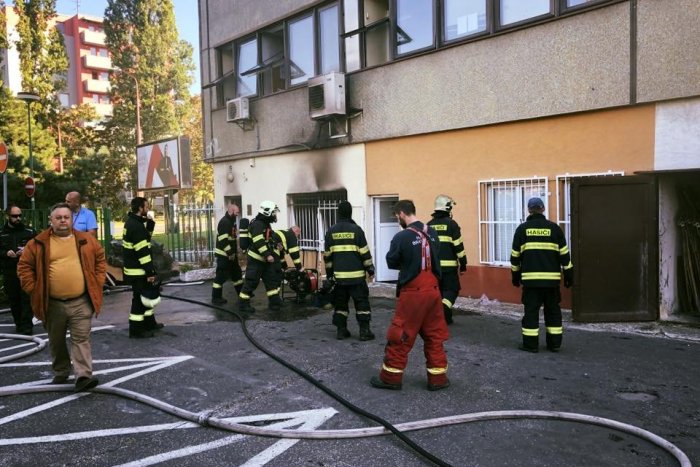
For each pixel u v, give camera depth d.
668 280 7.57
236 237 9.91
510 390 5.04
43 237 5.15
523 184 8.70
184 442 4.13
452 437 4.09
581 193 7.40
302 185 12.75
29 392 5.26
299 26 12.78
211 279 13.20
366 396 4.98
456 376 5.47
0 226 11.30
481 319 7.99
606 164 7.72
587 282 7.44
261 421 4.47
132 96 40.72
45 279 5.11
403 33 10.30
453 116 9.48
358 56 11.15
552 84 8.16
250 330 7.68
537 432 4.15
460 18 9.38
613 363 5.78
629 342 6.57
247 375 5.68
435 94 9.73
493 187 9.12
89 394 5.23
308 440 4.11
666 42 7.03
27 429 4.43
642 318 7.44
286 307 9.32
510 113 8.69
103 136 37.50
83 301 5.24
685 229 7.66
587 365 5.74
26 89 28.83
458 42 9.30
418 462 3.73
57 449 4.05
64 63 30.03
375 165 11.00
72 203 9.05
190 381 5.53
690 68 6.86
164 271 12.98
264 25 13.59
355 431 4.13
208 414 4.59
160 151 16.84
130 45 41.34
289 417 4.54
